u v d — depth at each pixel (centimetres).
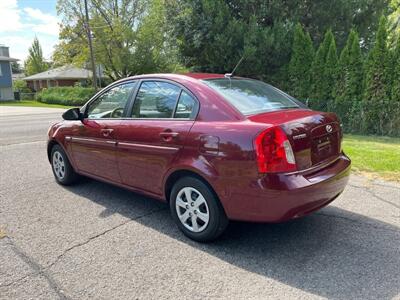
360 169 560
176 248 319
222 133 296
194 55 1234
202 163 307
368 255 300
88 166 453
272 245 323
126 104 399
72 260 300
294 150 282
